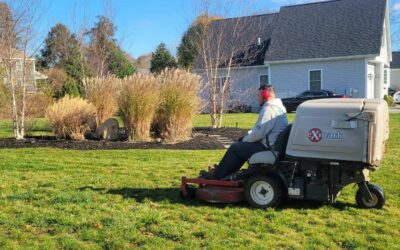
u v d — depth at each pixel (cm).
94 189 686
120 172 812
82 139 1242
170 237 477
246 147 600
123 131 1283
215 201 594
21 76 1363
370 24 2783
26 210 569
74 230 498
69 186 705
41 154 1016
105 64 2462
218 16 1931
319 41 2853
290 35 2972
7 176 781
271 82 2955
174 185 711
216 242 457
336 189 555
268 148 586
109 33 2409
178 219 537
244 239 466
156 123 1266
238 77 2866
